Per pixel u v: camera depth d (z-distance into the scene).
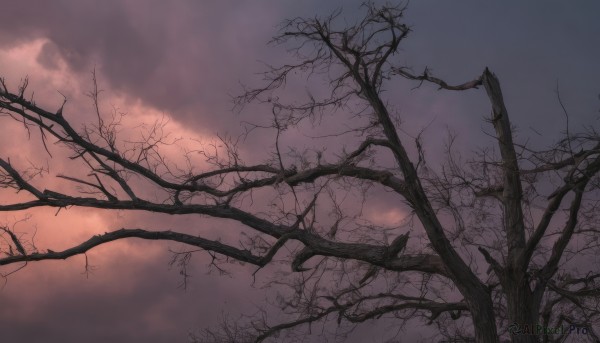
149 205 15.50
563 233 13.44
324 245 14.78
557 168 12.55
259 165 15.94
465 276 13.48
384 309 16.59
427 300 16.39
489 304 13.52
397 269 14.45
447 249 13.37
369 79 14.04
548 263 13.55
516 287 13.40
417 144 13.48
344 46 13.90
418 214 13.57
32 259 14.90
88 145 15.21
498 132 13.98
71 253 15.05
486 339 13.34
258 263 15.15
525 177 13.56
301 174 15.36
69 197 15.30
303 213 14.84
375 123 14.38
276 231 15.21
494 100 14.16
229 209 15.40
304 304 16.12
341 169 14.71
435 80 15.08
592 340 15.80
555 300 16.12
